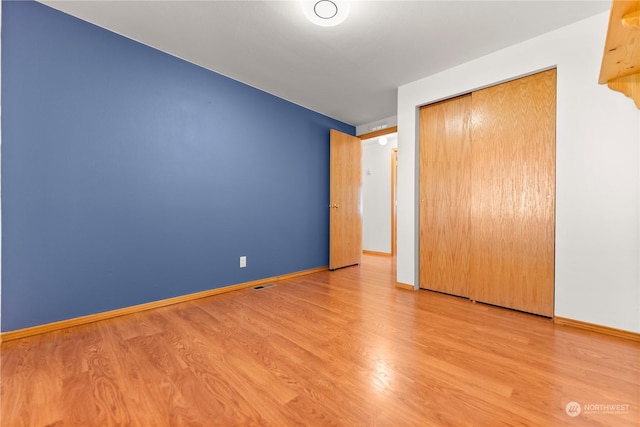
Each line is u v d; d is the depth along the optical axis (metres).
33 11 1.92
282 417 1.19
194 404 1.27
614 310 1.95
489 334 1.98
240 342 1.85
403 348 1.78
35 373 1.49
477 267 2.66
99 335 1.95
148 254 2.47
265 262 3.42
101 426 1.14
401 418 1.18
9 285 1.85
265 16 2.04
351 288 3.17
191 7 1.96
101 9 1.99
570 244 2.13
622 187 1.93
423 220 3.12
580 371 1.52
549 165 2.25
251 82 3.15
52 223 2.00
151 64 2.46
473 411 1.22
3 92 1.82
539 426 1.13
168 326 2.10
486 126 2.59
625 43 1.06
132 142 2.37
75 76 2.09
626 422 1.15
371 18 2.04
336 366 1.57
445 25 2.12
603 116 1.99
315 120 4.08
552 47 2.19
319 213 4.12
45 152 1.97
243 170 3.18
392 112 4.15
